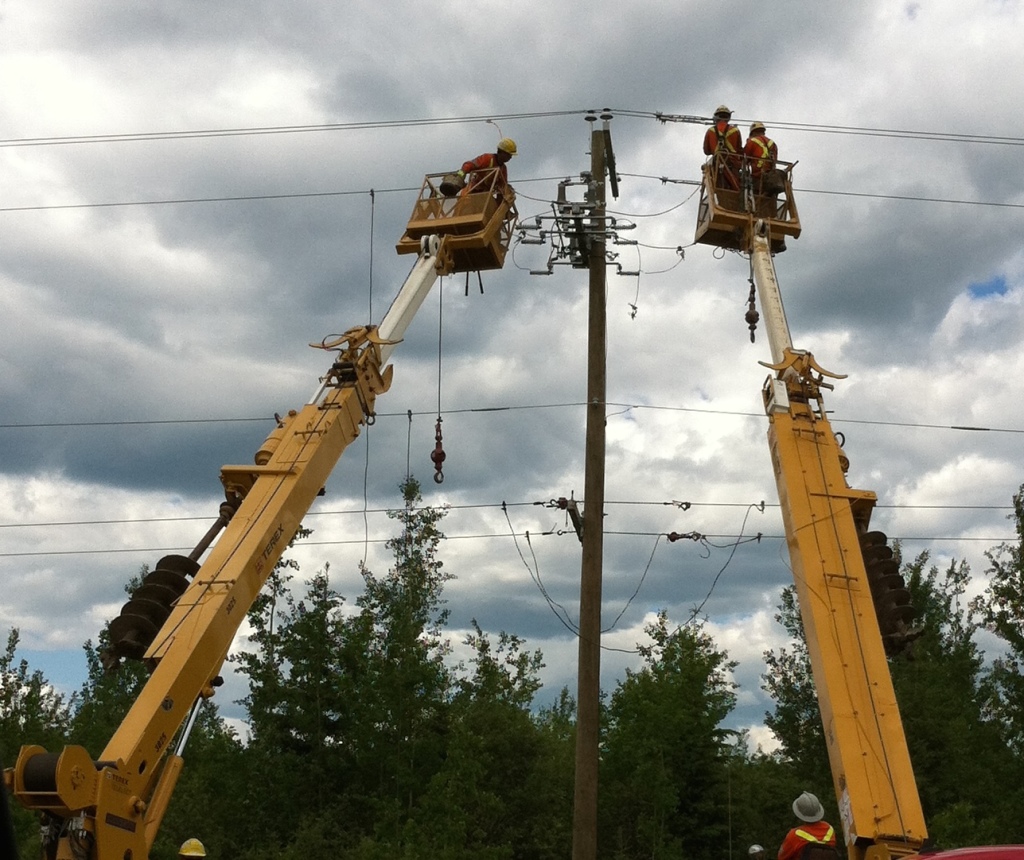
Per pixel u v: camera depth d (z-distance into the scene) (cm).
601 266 1997
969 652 4028
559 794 3369
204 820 3147
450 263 1806
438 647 3216
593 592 1828
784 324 1568
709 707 3462
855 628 1224
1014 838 3025
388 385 1534
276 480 1306
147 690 1076
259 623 3241
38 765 949
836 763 1150
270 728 3191
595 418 1923
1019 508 3091
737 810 3241
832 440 1391
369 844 2673
